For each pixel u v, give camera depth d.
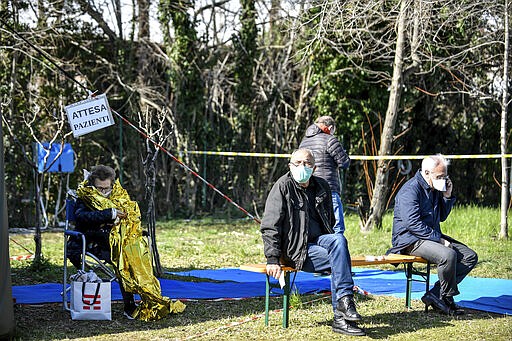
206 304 6.98
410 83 18.41
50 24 16.75
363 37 15.22
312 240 5.96
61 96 16.53
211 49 19.08
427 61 15.03
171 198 18.47
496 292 7.71
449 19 13.30
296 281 8.43
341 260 5.71
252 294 7.52
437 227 6.79
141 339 5.57
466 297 7.41
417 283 8.32
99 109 7.37
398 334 5.73
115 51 18.22
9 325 5.43
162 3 18.14
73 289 6.23
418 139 19.81
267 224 5.82
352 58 17.31
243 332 5.80
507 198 12.62
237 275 9.08
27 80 16.30
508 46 12.41
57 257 10.60
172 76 18.28
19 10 16.30
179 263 10.20
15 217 15.73
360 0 13.68
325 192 5.97
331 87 18.22
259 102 19.38
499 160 20.19
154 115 17.91
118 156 17.69
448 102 19.83
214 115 19.03
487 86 18.36
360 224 14.00
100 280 6.32
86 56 17.78
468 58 16.44
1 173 5.37
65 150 14.48
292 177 5.89
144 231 6.68
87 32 17.72
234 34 19.11
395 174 19.08
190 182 18.50
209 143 18.84
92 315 6.21
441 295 6.54
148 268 6.45
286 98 19.80
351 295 5.74
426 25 13.51
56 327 5.95
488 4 13.58
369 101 18.27
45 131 16.06
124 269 6.33
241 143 19.27
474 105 19.84
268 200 5.87
